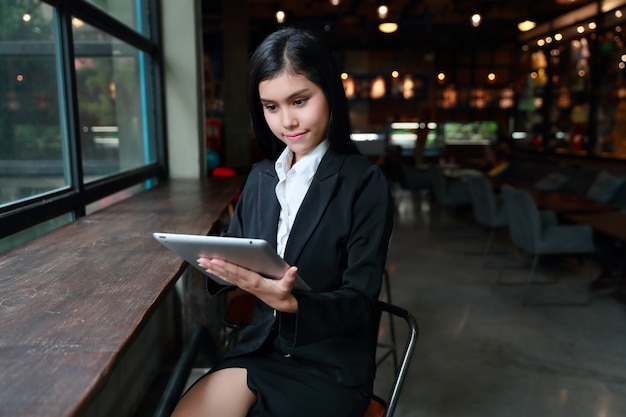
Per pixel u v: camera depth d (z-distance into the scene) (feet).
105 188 8.46
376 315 4.73
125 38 9.64
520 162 29.60
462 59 44.16
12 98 6.28
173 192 9.86
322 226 4.12
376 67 44.42
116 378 7.46
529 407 8.33
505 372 9.51
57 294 3.75
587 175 22.53
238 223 4.73
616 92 23.06
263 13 31.91
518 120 34.73
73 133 7.24
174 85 12.26
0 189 6.05
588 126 25.18
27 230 6.22
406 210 27.81
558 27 28.60
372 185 4.19
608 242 15.23
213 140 21.27
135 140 11.69
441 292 14.06
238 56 24.06
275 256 3.21
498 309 12.75
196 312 9.70
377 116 45.06
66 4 6.97
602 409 8.23
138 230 6.23
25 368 2.55
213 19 29.01
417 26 36.70
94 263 4.66
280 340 4.27
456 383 9.11
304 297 3.58
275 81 3.98
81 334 2.98
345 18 34.32
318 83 4.00
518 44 34.53
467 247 19.20
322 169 4.25
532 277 15.39
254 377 4.00
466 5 29.66
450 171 30.71
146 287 3.92
